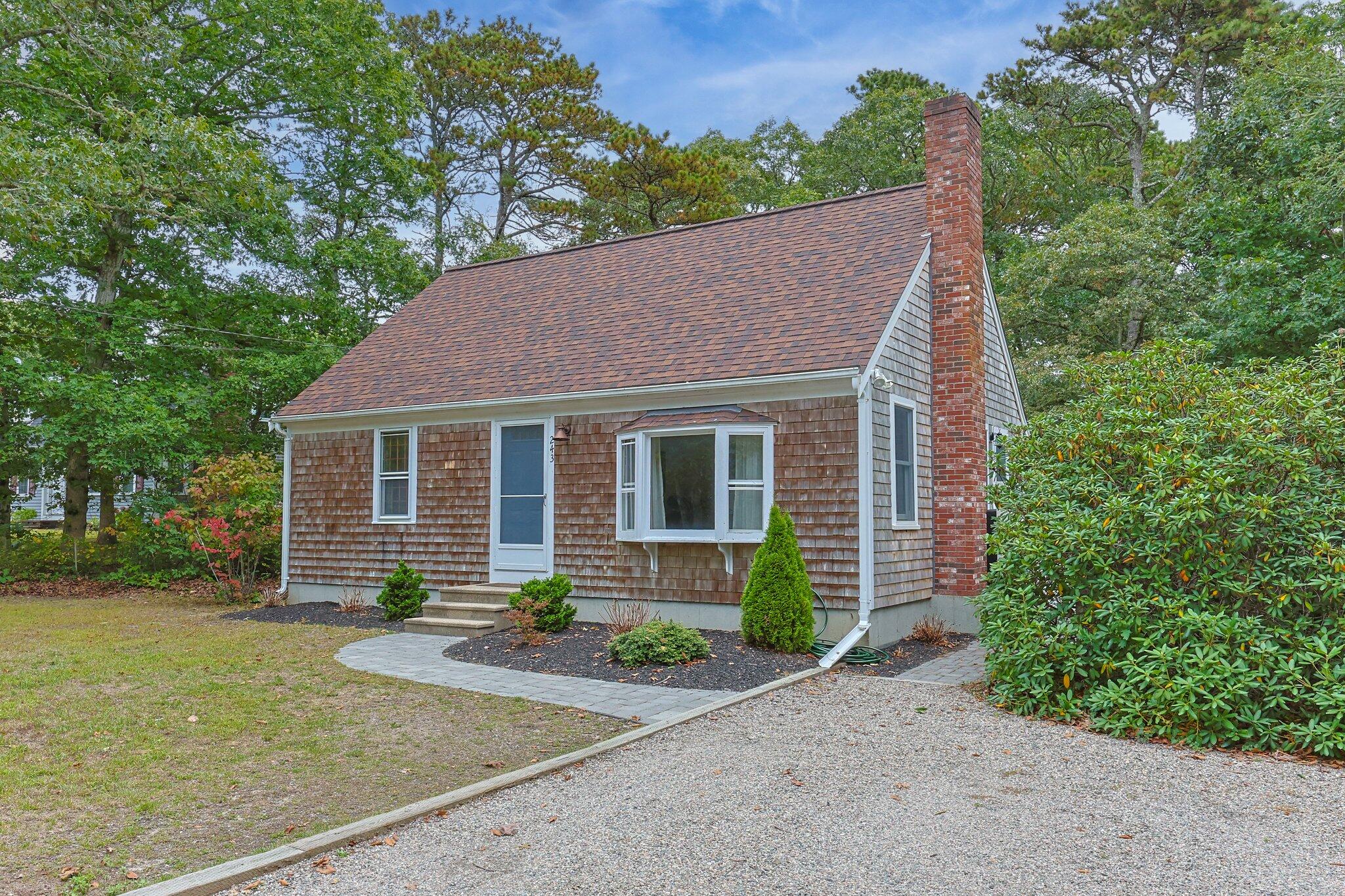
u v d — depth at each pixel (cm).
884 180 3103
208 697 758
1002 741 624
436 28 3141
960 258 1177
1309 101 1677
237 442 2030
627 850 426
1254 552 692
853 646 950
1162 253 1997
